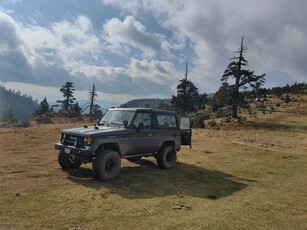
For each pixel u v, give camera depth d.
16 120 44.31
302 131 38.53
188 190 9.36
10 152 13.29
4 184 8.27
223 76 49.66
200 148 18.84
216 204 8.15
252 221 7.04
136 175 10.54
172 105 63.62
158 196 8.41
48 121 40.19
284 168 14.27
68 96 87.81
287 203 8.68
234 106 49.94
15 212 6.44
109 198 7.81
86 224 6.11
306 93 94.50
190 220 6.78
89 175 10.02
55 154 13.48
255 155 17.56
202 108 83.00
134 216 6.75
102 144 9.71
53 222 6.08
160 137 11.56
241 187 10.27
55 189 8.20
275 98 86.00
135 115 10.73
